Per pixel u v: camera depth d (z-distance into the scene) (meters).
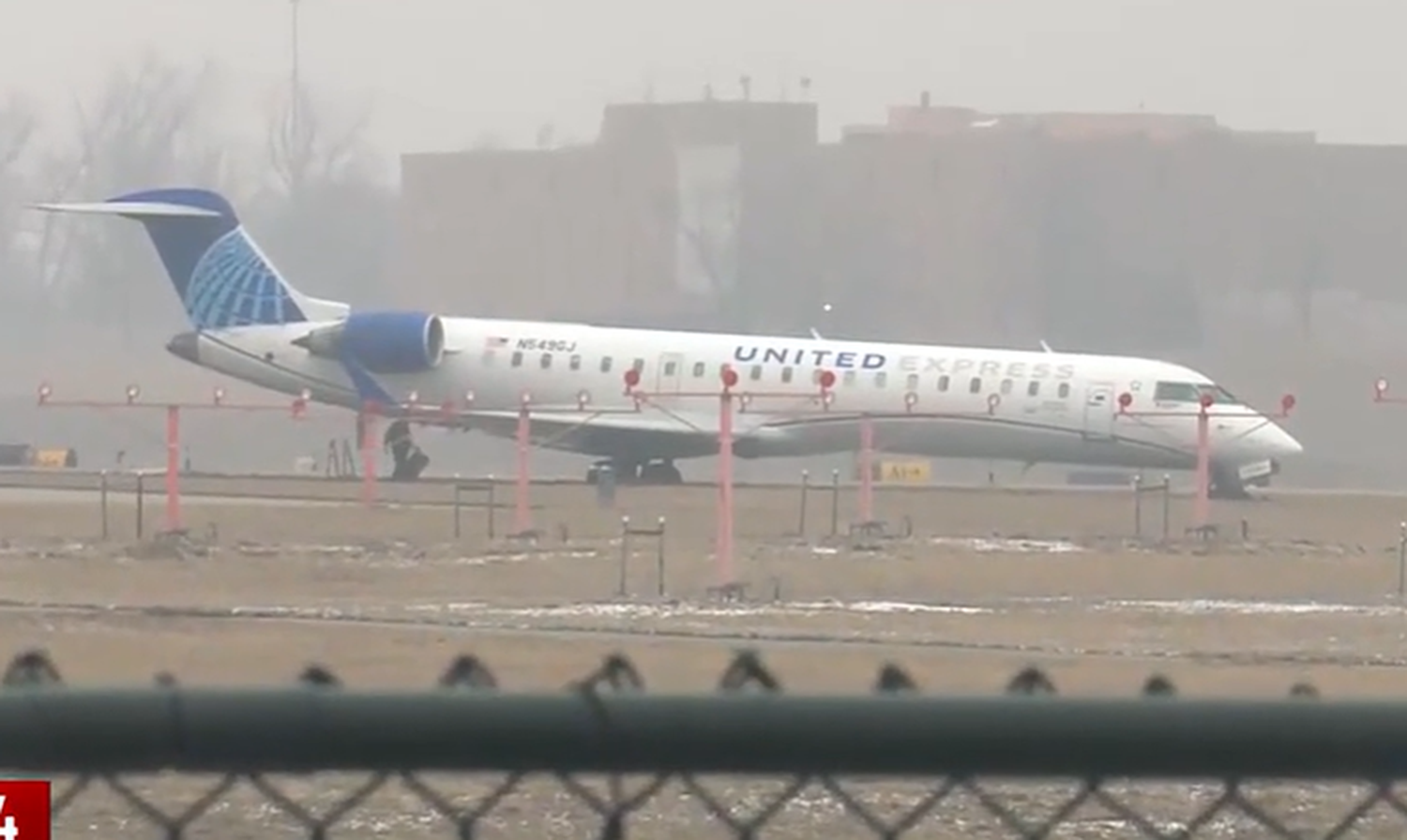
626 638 111.12
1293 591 150.88
